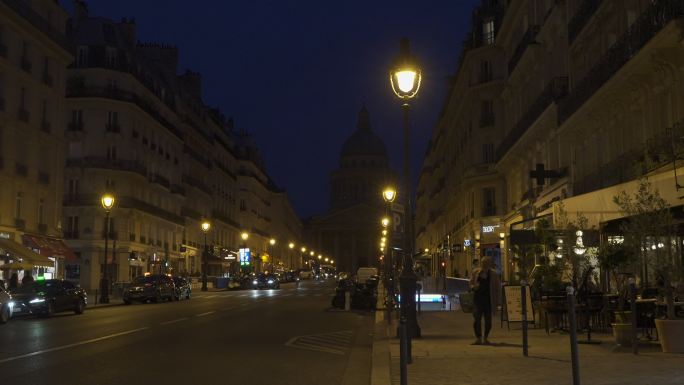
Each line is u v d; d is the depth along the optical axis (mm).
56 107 45969
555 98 29203
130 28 65938
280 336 18500
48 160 45156
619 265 15672
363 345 16578
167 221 68938
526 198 36062
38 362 12789
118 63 59281
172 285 42219
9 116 39781
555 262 16875
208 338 17672
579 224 17156
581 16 26578
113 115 58594
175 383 10617
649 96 20875
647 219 12820
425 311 27953
